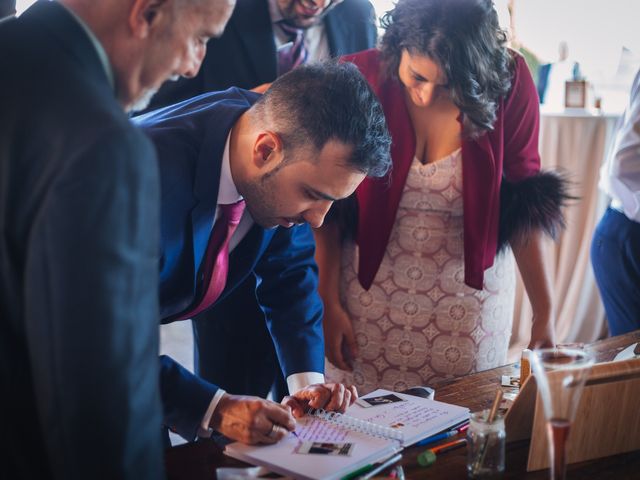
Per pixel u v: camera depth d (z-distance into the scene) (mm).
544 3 3650
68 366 812
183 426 1338
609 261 2674
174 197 1396
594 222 3518
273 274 1803
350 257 2191
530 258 2180
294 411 1410
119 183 811
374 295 2166
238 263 1713
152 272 871
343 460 1215
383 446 1266
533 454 1210
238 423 1293
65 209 792
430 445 1313
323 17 2459
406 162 2062
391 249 2135
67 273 797
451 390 1597
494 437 1186
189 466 1250
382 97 2057
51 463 872
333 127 1318
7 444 909
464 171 2033
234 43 2369
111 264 809
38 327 820
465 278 2066
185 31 993
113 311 814
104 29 958
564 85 3707
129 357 835
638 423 1292
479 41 1882
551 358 1077
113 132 814
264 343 2064
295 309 1776
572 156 3457
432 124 2045
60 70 875
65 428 831
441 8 1879
